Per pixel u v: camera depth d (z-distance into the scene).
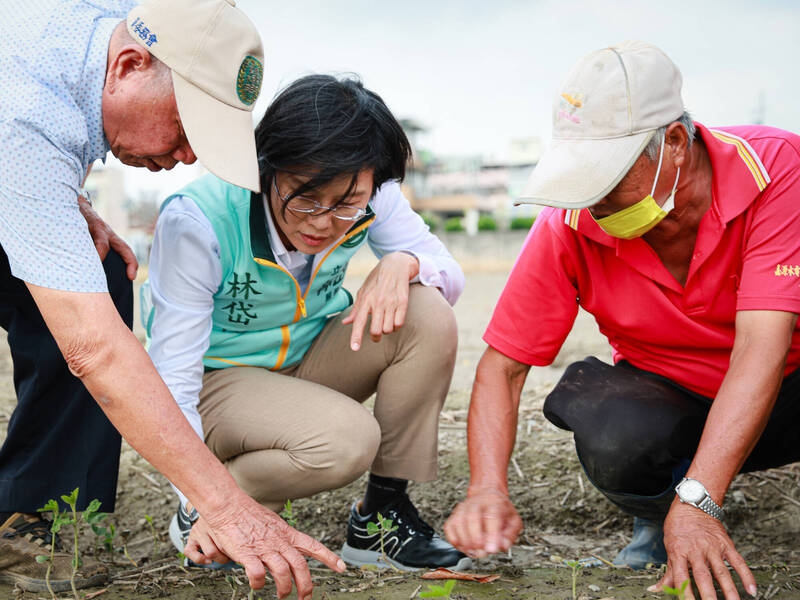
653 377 2.50
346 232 2.33
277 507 2.47
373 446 2.35
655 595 2.08
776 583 2.19
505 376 2.40
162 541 2.99
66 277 1.71
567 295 2.37
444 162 41.31
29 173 1.69
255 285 2.36
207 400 2.47
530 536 3.04
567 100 2.04
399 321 2.35
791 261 2.05
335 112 2.02
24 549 2.15
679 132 2.01
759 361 2.01
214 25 1.77
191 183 2.37
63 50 1.79
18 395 2.20
